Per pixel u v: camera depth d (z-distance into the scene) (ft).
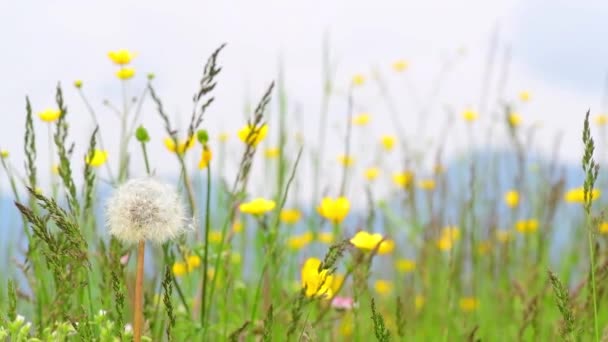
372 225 6.86
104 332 5.91
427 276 7.50
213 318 6.54
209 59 6.03
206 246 6.13
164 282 5.70
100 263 6.15
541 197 7.91
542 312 6.88
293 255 7.03
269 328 5.77
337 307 6.49
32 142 6.26
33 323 6.24
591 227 5.93
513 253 7.79
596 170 5.85
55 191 6.47
